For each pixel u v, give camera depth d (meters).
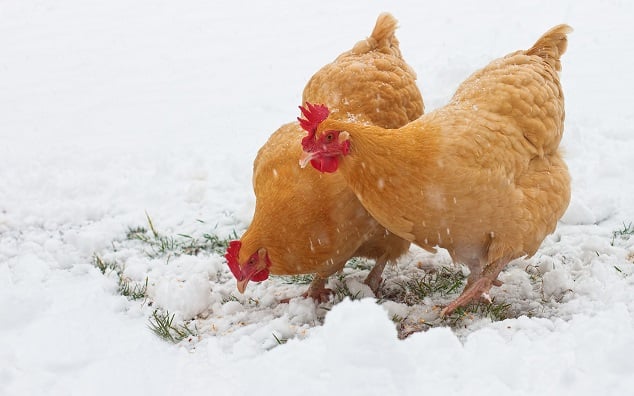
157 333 2.28
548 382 1.96
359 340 1.91
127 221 2.75
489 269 2.23
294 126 2.39
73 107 3.54
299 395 1.92
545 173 2.25
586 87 3.22
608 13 4.14
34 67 4.09
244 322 2.34
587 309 2.23
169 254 2.61
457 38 3.91
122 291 2.45
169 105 3.49
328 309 2.37
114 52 4.26
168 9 5.05
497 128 2.19
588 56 3.54
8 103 3.62
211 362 2.15
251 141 3.11
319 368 1.97
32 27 4.80
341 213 2.26
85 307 2.36
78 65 4.09
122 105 3.53
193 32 4.53
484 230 2.19
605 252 2.42
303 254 2.29
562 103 2.33
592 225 2.56
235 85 3.68
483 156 2.16
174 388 2.07
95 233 2.66
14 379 2.12
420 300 2.37
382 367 1.90
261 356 2.10
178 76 3.85
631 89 3.19
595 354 1.97
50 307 2.37
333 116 2.37
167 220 2.75
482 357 2.00
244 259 2.28
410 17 4.38
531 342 2.07
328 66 2.47
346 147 2.15
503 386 1.94
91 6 5.21
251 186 2.86
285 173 2.29
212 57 4.09
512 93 2.24
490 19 4.19
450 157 2.14
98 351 2.22
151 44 4.36
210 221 2.73
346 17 4.57
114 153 3.09
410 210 2.16
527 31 3.93
